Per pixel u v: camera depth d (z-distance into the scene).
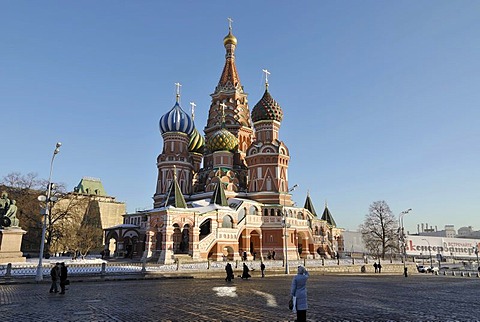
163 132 84.88
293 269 52.19
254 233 70.44
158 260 53.94
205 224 64.12
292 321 14.76
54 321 14.91
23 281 32.16
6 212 48.22
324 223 84.06
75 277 36.47
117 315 16.17
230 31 94.81
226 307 18.33
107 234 77.94
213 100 91.25
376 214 93.75
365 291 28.16
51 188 35.69
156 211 56.88
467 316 16.88
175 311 17.12
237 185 78.25
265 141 79.25
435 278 53.16
